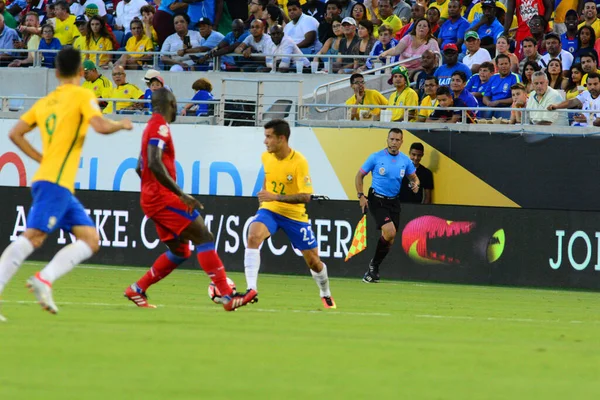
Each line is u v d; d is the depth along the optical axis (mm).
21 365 18297
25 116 25188
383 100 63594
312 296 41469
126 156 60938
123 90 68688
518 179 57156
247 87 71375
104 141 61188
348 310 34781
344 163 59094
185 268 58250
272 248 56625
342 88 69812
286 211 34375
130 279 47719
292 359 20172
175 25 74750
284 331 25609
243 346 21953
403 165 51844
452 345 23719
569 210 53000
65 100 24688
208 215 57062
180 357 19891
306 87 70562
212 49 73375
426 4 75562
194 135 60438
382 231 51969
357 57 68562
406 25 72562
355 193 58969
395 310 35594
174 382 16984
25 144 25250
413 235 54781
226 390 16359
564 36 67875
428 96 62812
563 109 57656
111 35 77438
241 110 65500
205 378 17484
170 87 72625
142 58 75688
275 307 34812
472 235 54000
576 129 57469
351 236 55531
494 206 54000
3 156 62531
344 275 55562
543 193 56906
